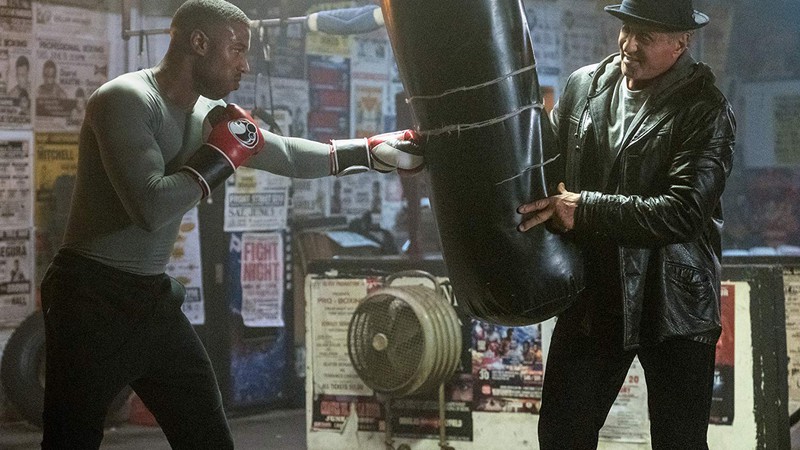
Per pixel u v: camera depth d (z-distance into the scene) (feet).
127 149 10.24
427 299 16.61
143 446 21.08
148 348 10.81
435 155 10.77
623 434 16.52
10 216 23.09
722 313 16.19
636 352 11.45
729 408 16.17
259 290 24.61
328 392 17.84
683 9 10.69
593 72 11.78
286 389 25.23
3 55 22.88
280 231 25.02
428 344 16.11
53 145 23.76
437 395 17.12
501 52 10.45
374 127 31.09
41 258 23.61
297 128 27.96
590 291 11.31
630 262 11.07
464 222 10.75
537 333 16.71
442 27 10.32
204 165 10.39
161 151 10.71
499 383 16.92
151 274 10.92
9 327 23.12
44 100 23.56
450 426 17.15
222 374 23.81
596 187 11.41
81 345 10.50
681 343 11.19
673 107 10.93
